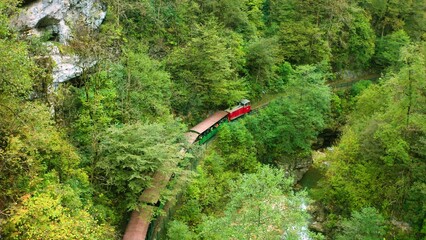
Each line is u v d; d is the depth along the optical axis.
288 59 64.94
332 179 36.72
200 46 47.00
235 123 48.97
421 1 72.44
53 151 25.95
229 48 50.72
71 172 26.95
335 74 69.56
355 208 34.81
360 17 68.62
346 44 68.44
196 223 36.50
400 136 33.25
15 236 18.69
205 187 40.00
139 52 44.53
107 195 31.41
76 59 33.62
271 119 51.00
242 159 46.22
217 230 25.23
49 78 29.19
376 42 73.19
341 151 37.47
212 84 48.00
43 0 33.41
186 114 47.72
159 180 33.19
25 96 24.16
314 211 40.31
